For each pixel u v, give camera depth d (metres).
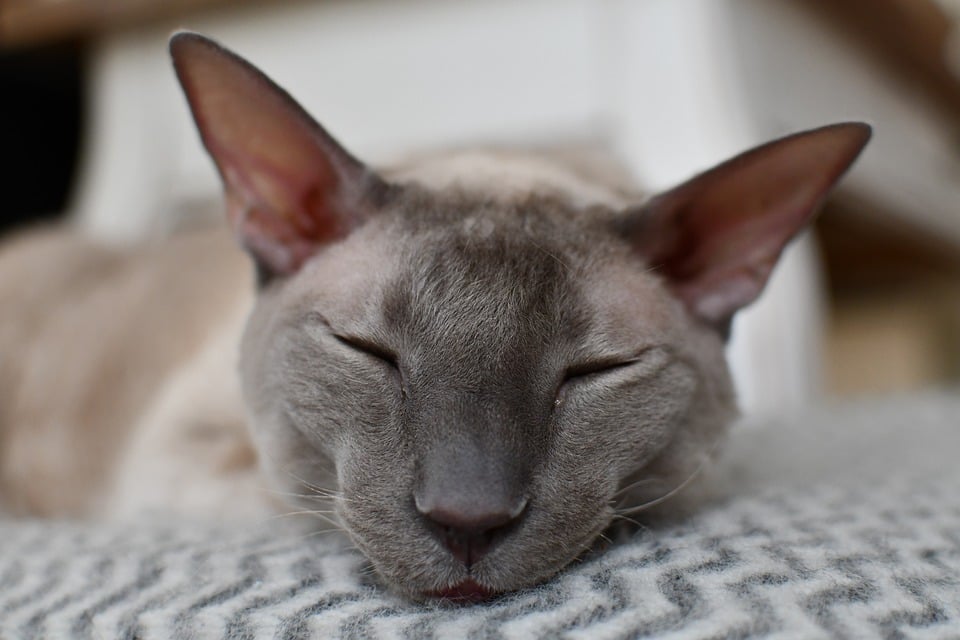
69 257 0.40
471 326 0.21
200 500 0.28
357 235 0.23
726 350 0.25
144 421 0.32
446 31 0.45
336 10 0.46
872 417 0.42
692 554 0.19
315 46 0.47
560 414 0.21
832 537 0.20
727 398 0.25
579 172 0.28
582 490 0.21
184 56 0.22
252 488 0.28
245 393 0.24
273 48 0.47
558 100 0.44
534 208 0.23
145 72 0.48
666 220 0.23
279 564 0.20
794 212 0.24
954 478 0.27
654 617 0.17
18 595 0.20
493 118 0.45
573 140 0.44
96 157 0.50
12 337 0.37
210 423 0.29
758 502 0.24
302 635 0.18
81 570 0.21
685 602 0.17
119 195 0.49
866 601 0.17
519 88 0.44
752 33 0.44
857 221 0.59
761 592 0.17
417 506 0.20
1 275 0.39
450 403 0.20
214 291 0.33
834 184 0.23
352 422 0.21
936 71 0.59
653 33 0.42
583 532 0.20
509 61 0.45
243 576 0.20
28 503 0.35
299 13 0.47
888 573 0.18
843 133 0.22
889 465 0.30
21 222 0.53
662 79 0.42
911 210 0.59
